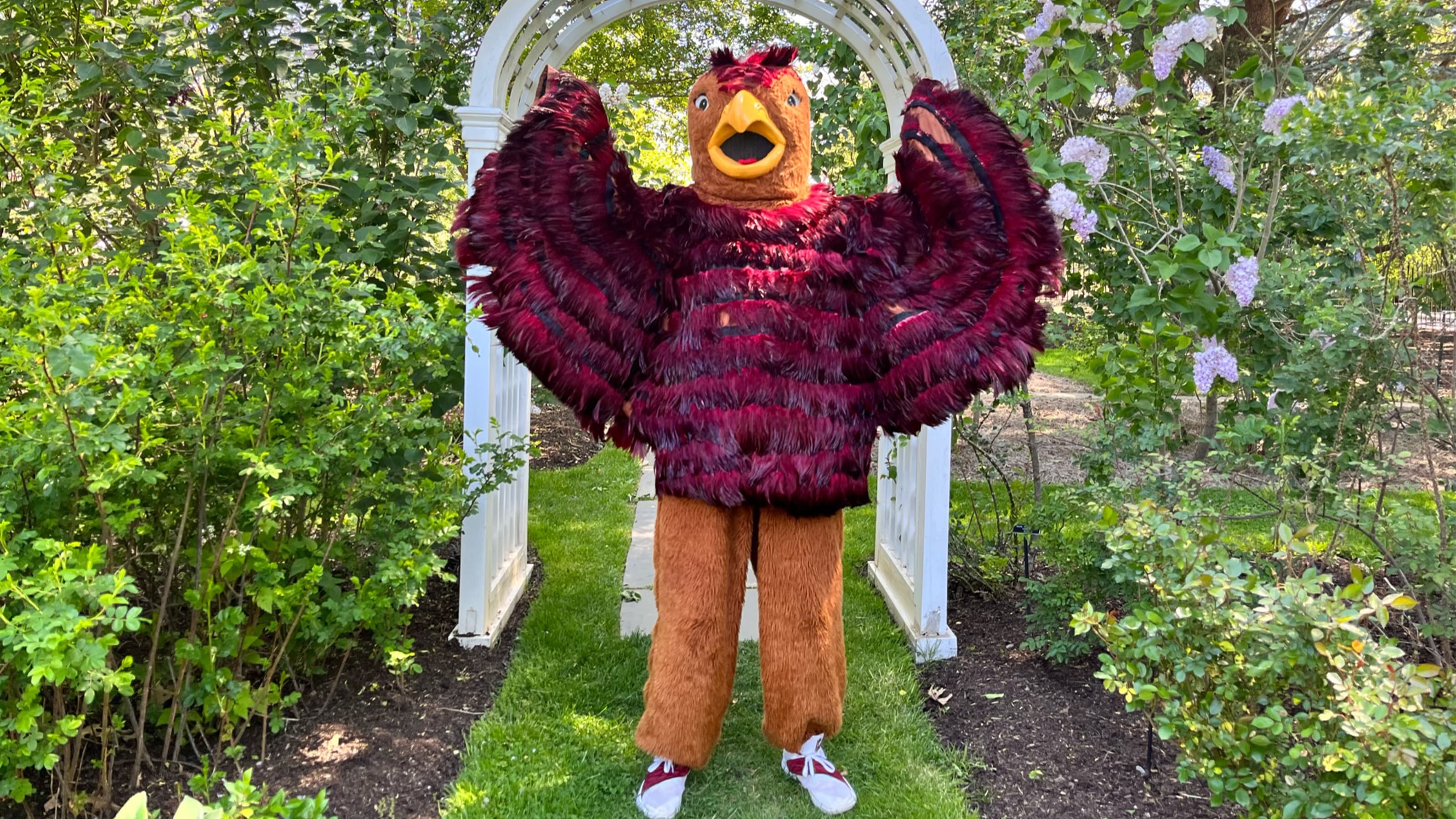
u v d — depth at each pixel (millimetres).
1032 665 3205
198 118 3514
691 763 2311
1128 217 3381
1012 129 3439
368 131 3623
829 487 2160
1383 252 3131
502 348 3564
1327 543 3014
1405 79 2762
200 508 2363
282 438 2537
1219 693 1829
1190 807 2369
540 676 3125
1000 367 2186
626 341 2193
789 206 2273
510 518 3887
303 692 2902
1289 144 2697
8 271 2156
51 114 3166
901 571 3723
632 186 2254
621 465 6684
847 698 2996
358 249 3367
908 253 2234
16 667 1816
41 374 1854
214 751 2504
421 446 3018
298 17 3604
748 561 2400
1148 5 2885
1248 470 4141
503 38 3156
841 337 2158
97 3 3377
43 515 2104
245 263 2223
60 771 2141
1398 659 1798
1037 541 4109
